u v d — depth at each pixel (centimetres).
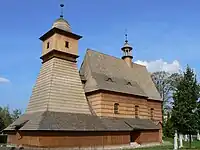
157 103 4597
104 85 3453
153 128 3878
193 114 2744
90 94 3456
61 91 2891
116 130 3102
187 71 2928
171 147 3269
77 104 2991
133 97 3853
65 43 3158
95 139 2850
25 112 3122
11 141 3023
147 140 3750
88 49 3856
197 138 5312
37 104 2900
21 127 2683
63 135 2550
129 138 3341
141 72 4681
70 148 2575
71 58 3189
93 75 3541
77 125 2695
